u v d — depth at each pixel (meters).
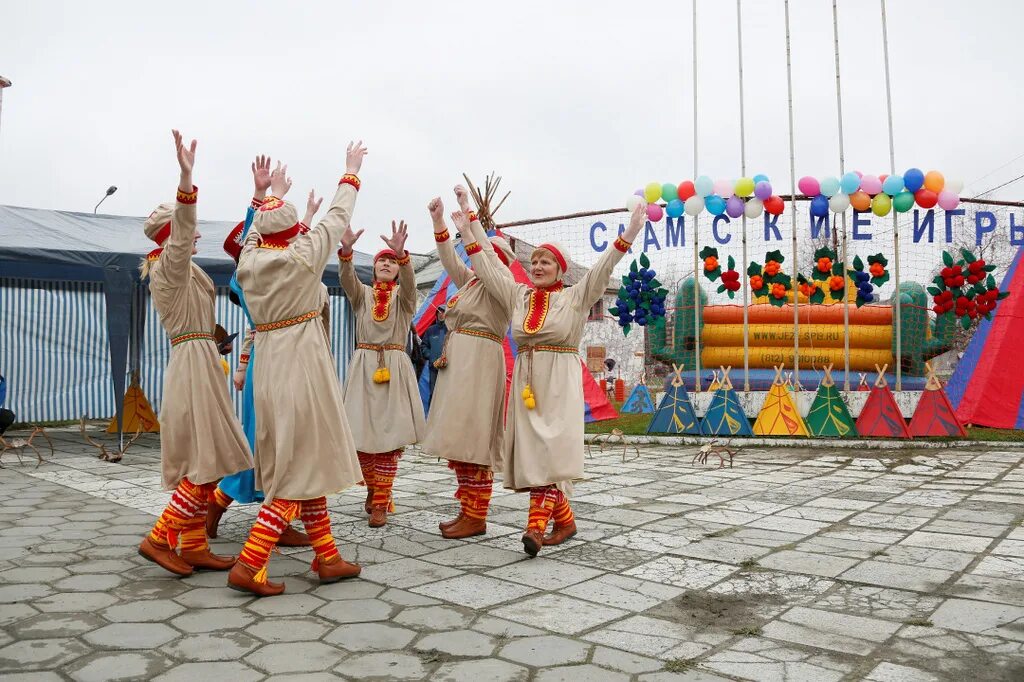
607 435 10.34
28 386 12.30
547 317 4.39
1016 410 10.51
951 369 15.48
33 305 12.38
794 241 10.02
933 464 7.98
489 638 2.92
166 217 3.98
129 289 8.95
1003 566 3.94
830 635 2.96
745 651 2.79
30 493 6.19
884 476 7.21
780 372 10.18
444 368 4.76
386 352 5.15
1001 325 10.95
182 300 3.78
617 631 3.01
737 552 4.28
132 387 11.01
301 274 3.54
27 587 3.55
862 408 10.10
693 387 12.23
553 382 4.36
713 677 2.55
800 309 12.12
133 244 9.77
